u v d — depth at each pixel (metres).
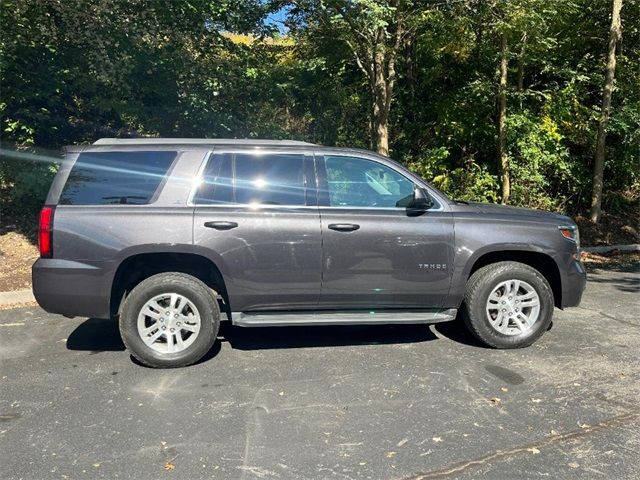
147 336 4.57
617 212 12.16
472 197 10.27
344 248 4.70
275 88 10.46
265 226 4.62
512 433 3.48
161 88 9.32
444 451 3.27
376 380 4.31
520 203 10.68
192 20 9.07
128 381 4.31
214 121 9.60
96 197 4.58
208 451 3.27
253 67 10.16
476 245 4.88
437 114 11.14
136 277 4.82
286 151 4.81
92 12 8.64
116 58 8.98
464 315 5.07
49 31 8.81
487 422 3.62
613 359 4.76
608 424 3.60
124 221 4.49
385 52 9.27
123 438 3.42
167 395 4.05
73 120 9.91
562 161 10.98
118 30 8.81
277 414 3.74
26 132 8.98
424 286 4.85
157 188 4.62
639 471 3.06
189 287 4.57
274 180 4.75
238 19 9.48
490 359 4.76
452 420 3.65
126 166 4.64
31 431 3.51
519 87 10.40
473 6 9.48
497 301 4.99
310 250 4.66
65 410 3.80
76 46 9.05
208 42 9.54
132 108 9.13
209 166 4.70
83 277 4.46
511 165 10.56
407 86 11.63
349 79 11.57
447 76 11.19
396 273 4.78
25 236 8.59
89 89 9.28
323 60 10.30
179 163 4.68
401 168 4.94
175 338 4.61
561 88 11.05
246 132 10.04
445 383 4.25
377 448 3.30
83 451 3.27
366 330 5.61
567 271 5.07
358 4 7.65
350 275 4.73
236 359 4.79
